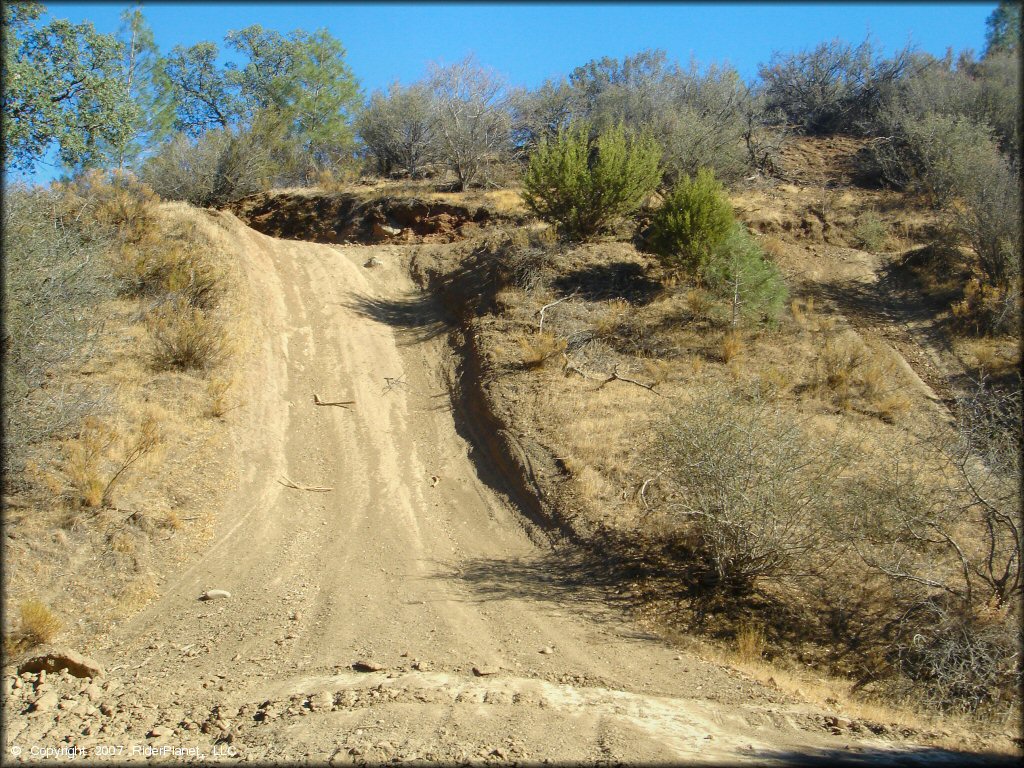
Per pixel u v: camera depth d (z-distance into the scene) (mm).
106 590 9883
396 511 12383
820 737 6395
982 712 7441
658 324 17000
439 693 7059
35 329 12555
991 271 17359
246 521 11797
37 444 11930
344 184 28875
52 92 17531
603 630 9070
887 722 6949
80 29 18188
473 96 28203
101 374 14406
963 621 8273
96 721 6922
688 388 14609
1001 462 9312
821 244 21297
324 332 18328
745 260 17141
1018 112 24969
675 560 10477
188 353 15125
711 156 23562
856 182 26562
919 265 19219
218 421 13906
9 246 12523
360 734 6133
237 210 28000
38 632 8828
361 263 22406
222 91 34281
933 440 10656
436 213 24812
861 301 18172
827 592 9656
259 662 8312
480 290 19328
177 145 27594
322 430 14773
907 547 9602
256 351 16500
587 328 16984
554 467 12648
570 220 20312
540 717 6473
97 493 10945
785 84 33719
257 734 6414
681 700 7234
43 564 9969
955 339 16266
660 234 18594
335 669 7957
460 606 9609
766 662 8562
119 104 19172
